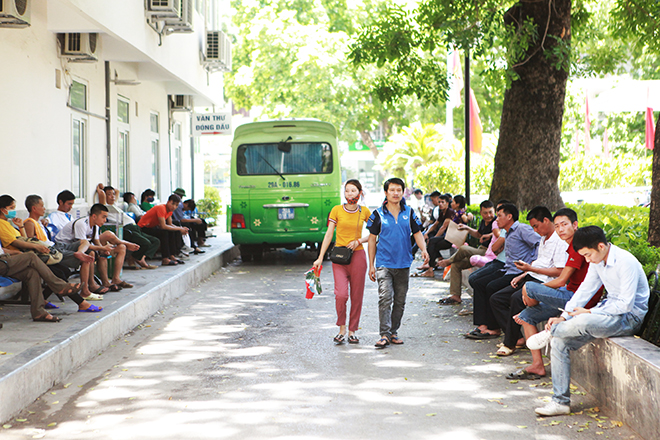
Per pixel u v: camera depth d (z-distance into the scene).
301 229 14.35
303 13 36.34
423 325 8.03
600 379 5.04
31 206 8.20
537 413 4.81
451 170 28.55
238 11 38.00
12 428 4.63
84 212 12.52
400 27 13.35
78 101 12.52
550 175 12.27
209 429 4.56
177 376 5.89
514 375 5.71
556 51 11.38
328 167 14.36
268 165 14.32
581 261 5.59
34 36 10.38
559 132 12.30
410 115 41.12
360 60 13.59
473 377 5.79
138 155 16.56
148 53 12.68
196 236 15.57
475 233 9.61
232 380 5.75
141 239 11.38
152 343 7.22
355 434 4.44
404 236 7.07
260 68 35.72
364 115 38.03
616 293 4.91
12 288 8.16
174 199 12.52
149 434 4.48
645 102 18.38
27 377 5.11
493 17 11.79
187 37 16.39
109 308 7.58
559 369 4.84
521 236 7.11
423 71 13.88
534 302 5.86
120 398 5.28
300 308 9.29
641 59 27.30
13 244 7.38
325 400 5.17
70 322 6.77
